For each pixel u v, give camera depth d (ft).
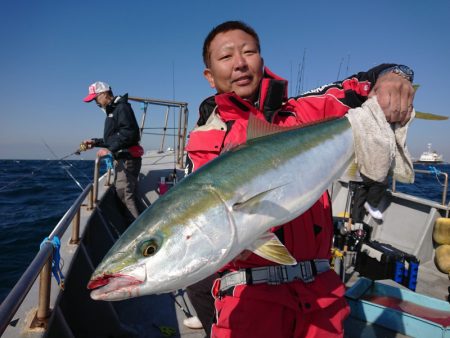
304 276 2.69
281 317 2.57
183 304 6.00
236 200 2.44
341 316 2.80
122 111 8.87
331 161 2.91
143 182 11.87
